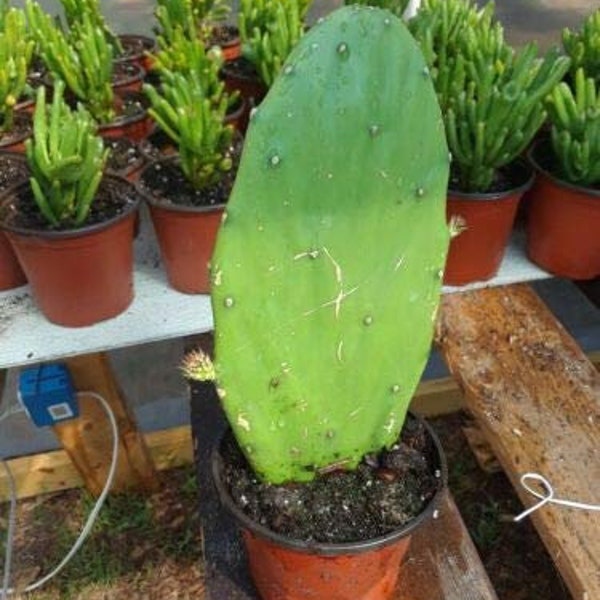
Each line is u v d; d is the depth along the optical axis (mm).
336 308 379
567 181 632
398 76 333
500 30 683
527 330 647
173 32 798
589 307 982
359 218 359
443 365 938
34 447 890
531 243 691
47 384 720
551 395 593
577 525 507
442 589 534
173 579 801
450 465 883
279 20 706
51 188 551
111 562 814
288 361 387
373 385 417
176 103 598
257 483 443
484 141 585
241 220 335
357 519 427
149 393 933
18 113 768
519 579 781
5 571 770
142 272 681
